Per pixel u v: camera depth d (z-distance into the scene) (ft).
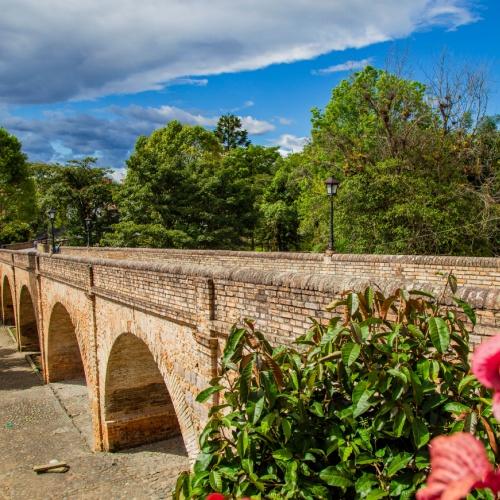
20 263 97.19
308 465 14.30
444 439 3.27
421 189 61.98
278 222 130.62
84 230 153.99
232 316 25.95
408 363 13.12
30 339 108.37
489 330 15.51
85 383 81.05
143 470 49.80
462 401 12.89
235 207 113.09
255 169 187.83
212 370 27.63
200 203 107.86
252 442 14.57
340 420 14.48
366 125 82.69
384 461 13.12
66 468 51.21
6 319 135.95
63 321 76.43
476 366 3.27
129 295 39.52
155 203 104.42
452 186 63.67
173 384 33.35
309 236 106.01
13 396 76.48
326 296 20.44
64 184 153.17
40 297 79.00
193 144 163.53
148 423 53.88
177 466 50.29
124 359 47.93
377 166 65.77
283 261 53.21
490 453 11.09
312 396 15.01
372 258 44.01
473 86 72.08
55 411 69.36
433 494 3.13
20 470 51.65
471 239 61.36
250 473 13.70
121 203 109.29
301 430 14.23
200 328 28.40
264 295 23.63
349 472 13.32
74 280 55.42
